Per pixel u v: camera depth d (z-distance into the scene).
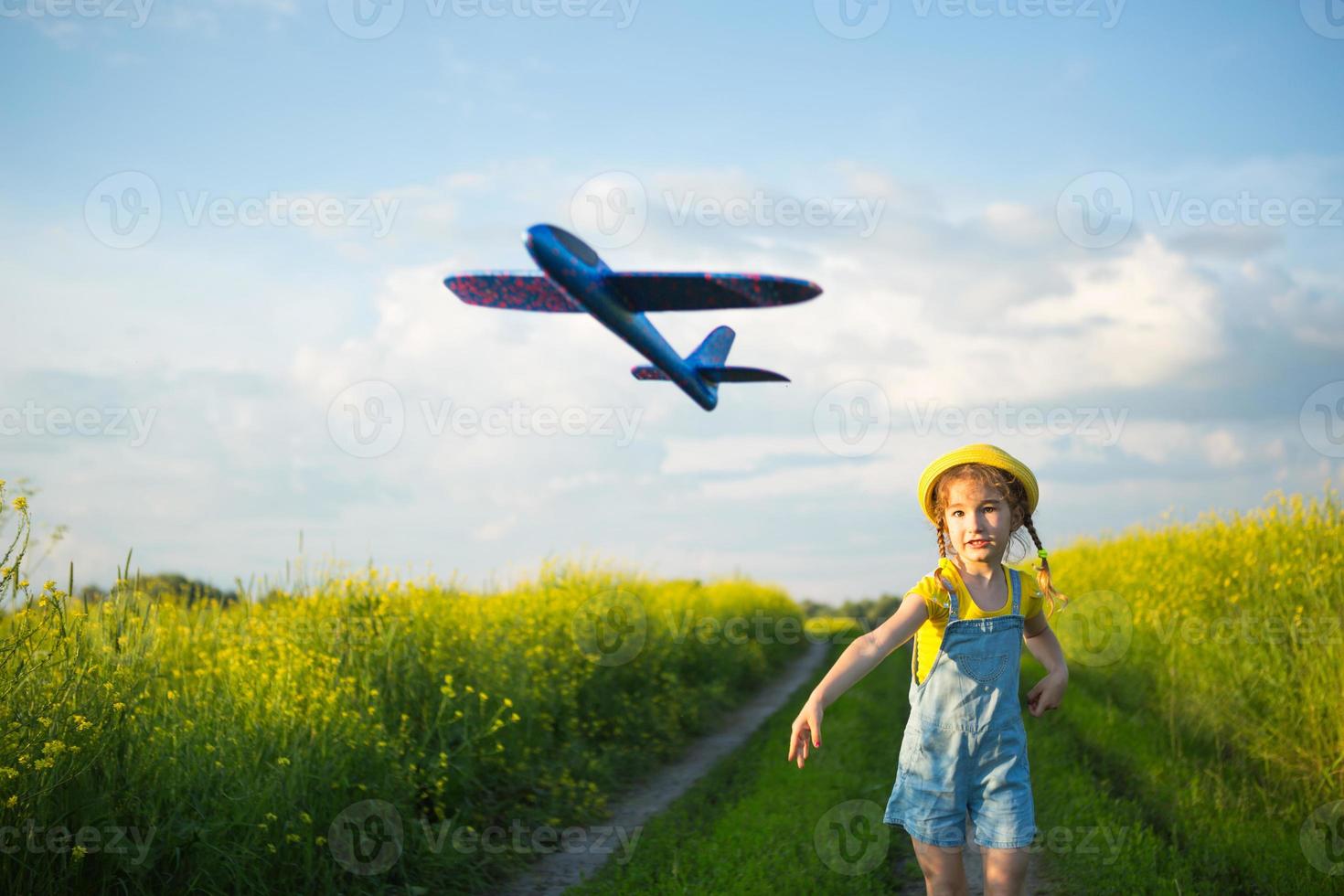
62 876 3.98
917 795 3.17
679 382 5.37
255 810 4.67
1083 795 6.13
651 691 11.07
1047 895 4.69
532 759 7.67
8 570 4.03
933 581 3.21
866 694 12.89
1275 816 5.74
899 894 5.03
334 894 4.85
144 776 4.49
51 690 4.18
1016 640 3.18
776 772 7.80
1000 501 3.23
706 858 5.32
